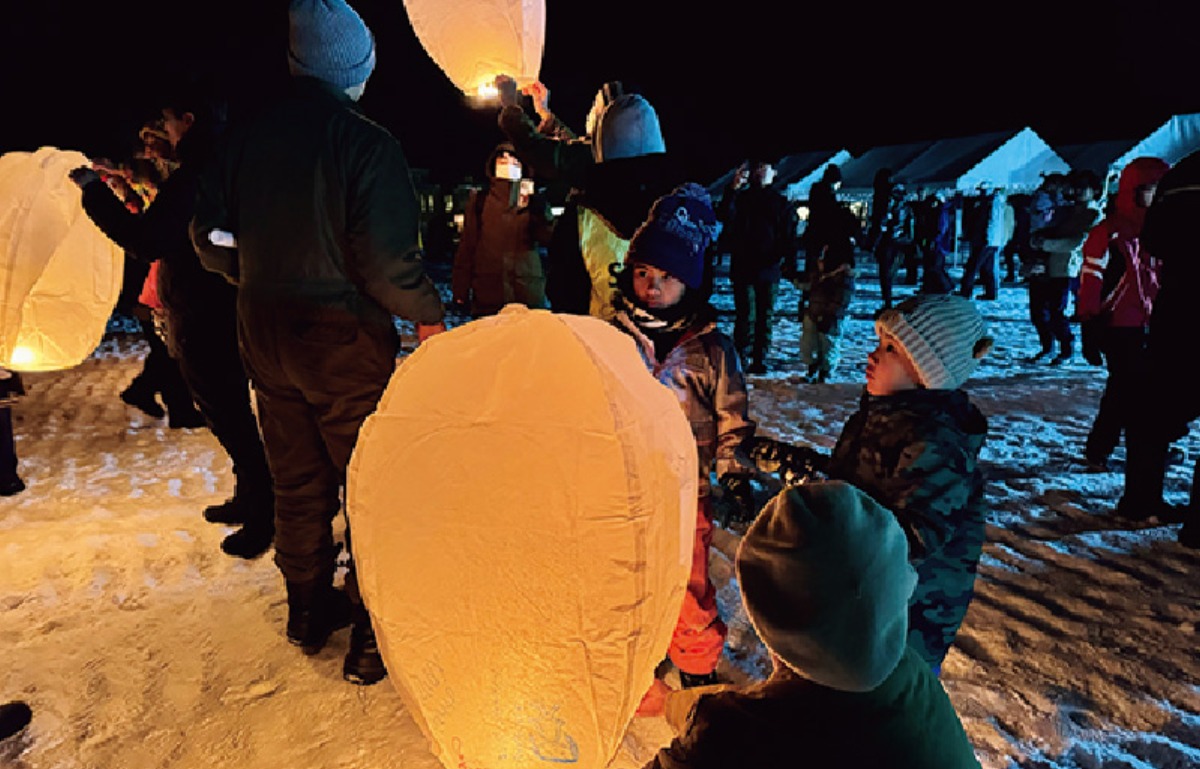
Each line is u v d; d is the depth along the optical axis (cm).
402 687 138
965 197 1983
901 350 194
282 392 263
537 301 517
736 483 232
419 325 267
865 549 116
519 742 132
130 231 281
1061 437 579
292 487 276
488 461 123
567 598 124
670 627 139
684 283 234
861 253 2558
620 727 135
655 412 130
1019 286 1678
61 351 306
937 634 210
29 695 266
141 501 445
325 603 294
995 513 429
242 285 256
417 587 128
